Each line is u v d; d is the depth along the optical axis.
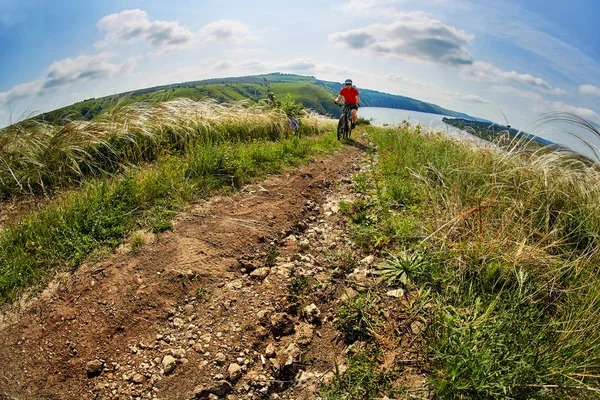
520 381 1.99
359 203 5.11
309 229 4.52
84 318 2.61
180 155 6.29
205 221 4.16
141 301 2.84
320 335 2.78
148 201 4.32
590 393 2.02
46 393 2.13
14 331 2.45
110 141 5.76
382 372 2.29
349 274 3.49
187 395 2.20
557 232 3.64
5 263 2.94
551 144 4.69
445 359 2.19
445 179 5.12
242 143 7.95
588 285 2.79
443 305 2.78
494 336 2.26
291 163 6.98
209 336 2.63
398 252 3.74
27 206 4.23
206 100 9.37
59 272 2.99
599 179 4.15
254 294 3.11
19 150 5.05
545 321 2.60
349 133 12.15
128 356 2.43
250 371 2.42
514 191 4.41
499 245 3.25
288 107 11.98
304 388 2.33
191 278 3.17
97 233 3.50
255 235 4.05
